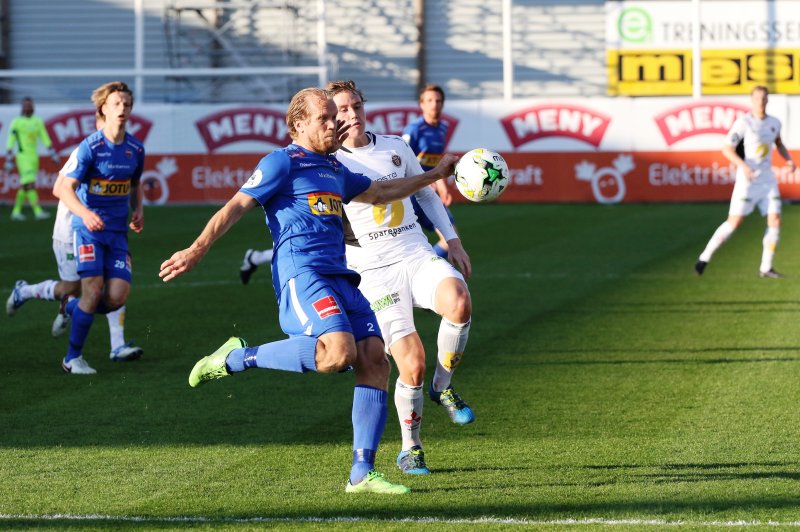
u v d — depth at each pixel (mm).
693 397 18922
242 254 43000
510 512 12680
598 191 64688
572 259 39750
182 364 22625
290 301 13320
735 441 15906
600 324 26688
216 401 19094
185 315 28891
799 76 72875
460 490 13664
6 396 19609
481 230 50156
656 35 73125
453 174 15266
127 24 80250
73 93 77688
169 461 15172
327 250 13562
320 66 71875
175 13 79312
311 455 15461
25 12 80562
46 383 20781
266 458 15297
